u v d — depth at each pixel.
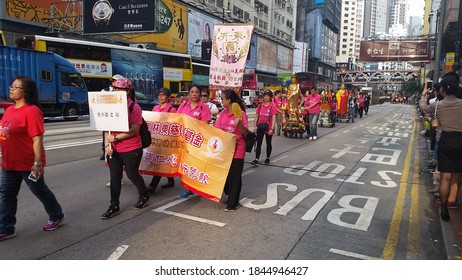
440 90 4.93
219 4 48.88
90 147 9.96
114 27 26.38
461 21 23.20
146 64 24.12
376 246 4.09
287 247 3.99
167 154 5.68
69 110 18.41
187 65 27.78
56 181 6.50
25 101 3.88
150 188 5.84
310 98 13.09
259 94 41.31
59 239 4.08
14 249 3.82
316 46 95.50
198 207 5.25
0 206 4.02
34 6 24.77
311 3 102.56
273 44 66.00
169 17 37.91
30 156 3.94
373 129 17.78
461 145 4.58
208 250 3.87
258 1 60.97
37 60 16.66
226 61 6.59
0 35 17.31
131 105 4.70
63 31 26.31
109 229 4.38
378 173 7.77
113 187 4.80
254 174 7.42
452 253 3.77
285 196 5.89
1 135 3.88
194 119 5.32
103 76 21.11
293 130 13.32
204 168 5.18
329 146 11.59
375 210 5.32
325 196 5.95
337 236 4.33
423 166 8.58
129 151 4.78
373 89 61.16
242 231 4.40
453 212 5.01
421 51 46.41
